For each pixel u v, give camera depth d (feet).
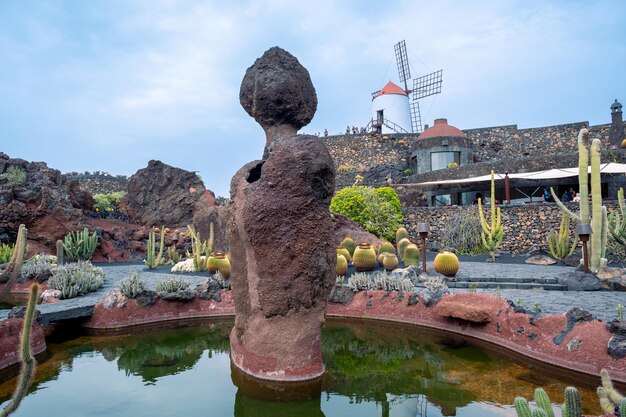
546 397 9.60
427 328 27.50
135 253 75.05
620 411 9.15
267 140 21.57
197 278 44.52
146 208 92.63
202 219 75.92
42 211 66.03
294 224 18.21
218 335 27.66
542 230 61.77
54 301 31.63
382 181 110.01
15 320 22.56
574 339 19.86
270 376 18.16
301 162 18.02
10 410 7.18
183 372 20.63
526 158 84.79
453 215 69.56
